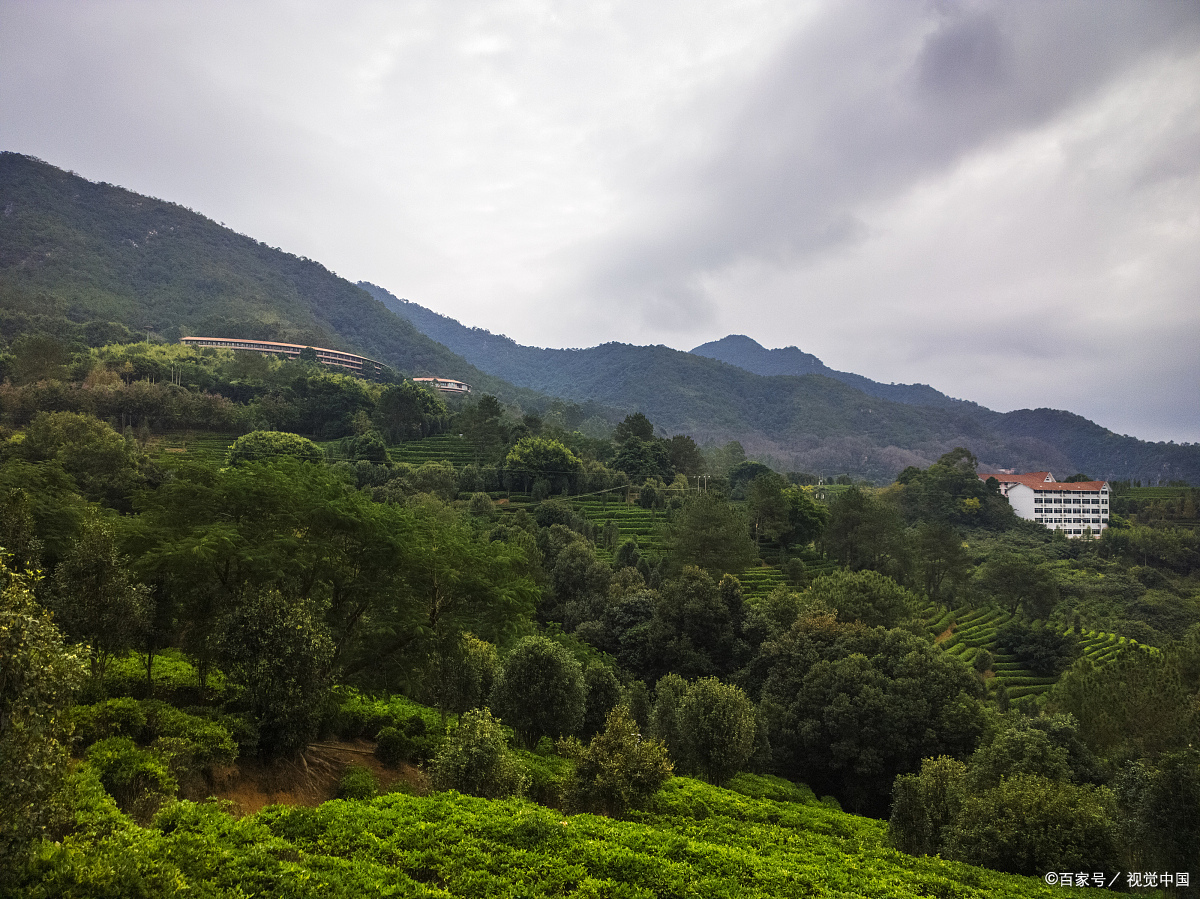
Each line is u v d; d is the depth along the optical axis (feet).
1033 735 110.22
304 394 417.08
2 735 35.09
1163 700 129.39
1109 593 381.81
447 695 108.58
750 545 287.69
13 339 474.90
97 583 72.33
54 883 37.37
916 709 151.02
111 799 52.90
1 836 34.81
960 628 304.91
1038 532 519.60
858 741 153.69
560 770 106.11
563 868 59.26
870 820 123.85
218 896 43.88
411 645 100.99
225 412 352.90
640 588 229.04
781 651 183.11
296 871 48.39
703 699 125.08
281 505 89.97
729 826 90.68
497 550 123.24
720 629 197.47
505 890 54.65
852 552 355.36
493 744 81.46
